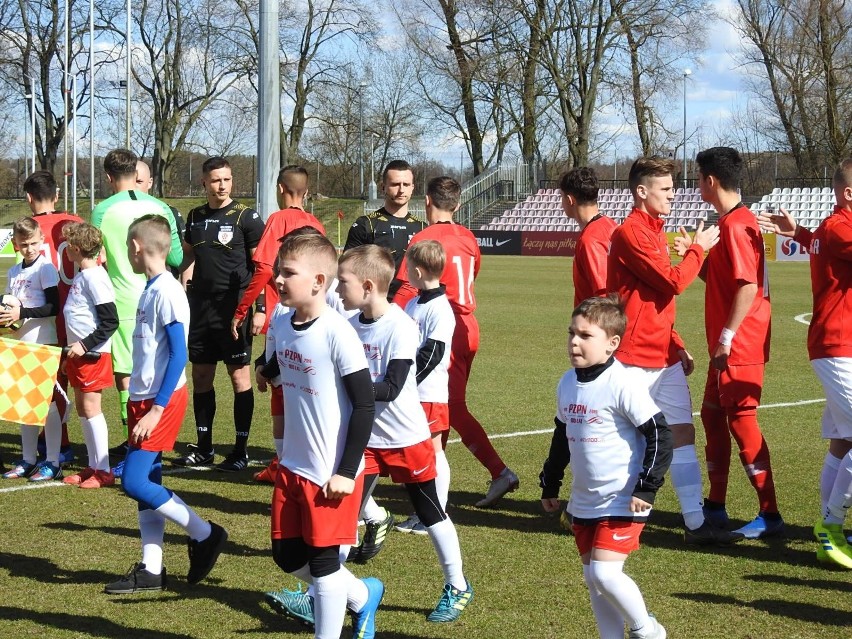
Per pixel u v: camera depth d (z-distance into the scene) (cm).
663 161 499
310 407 339
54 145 5072
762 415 843
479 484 630
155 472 439
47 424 638
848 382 486
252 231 694
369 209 5053
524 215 4288
